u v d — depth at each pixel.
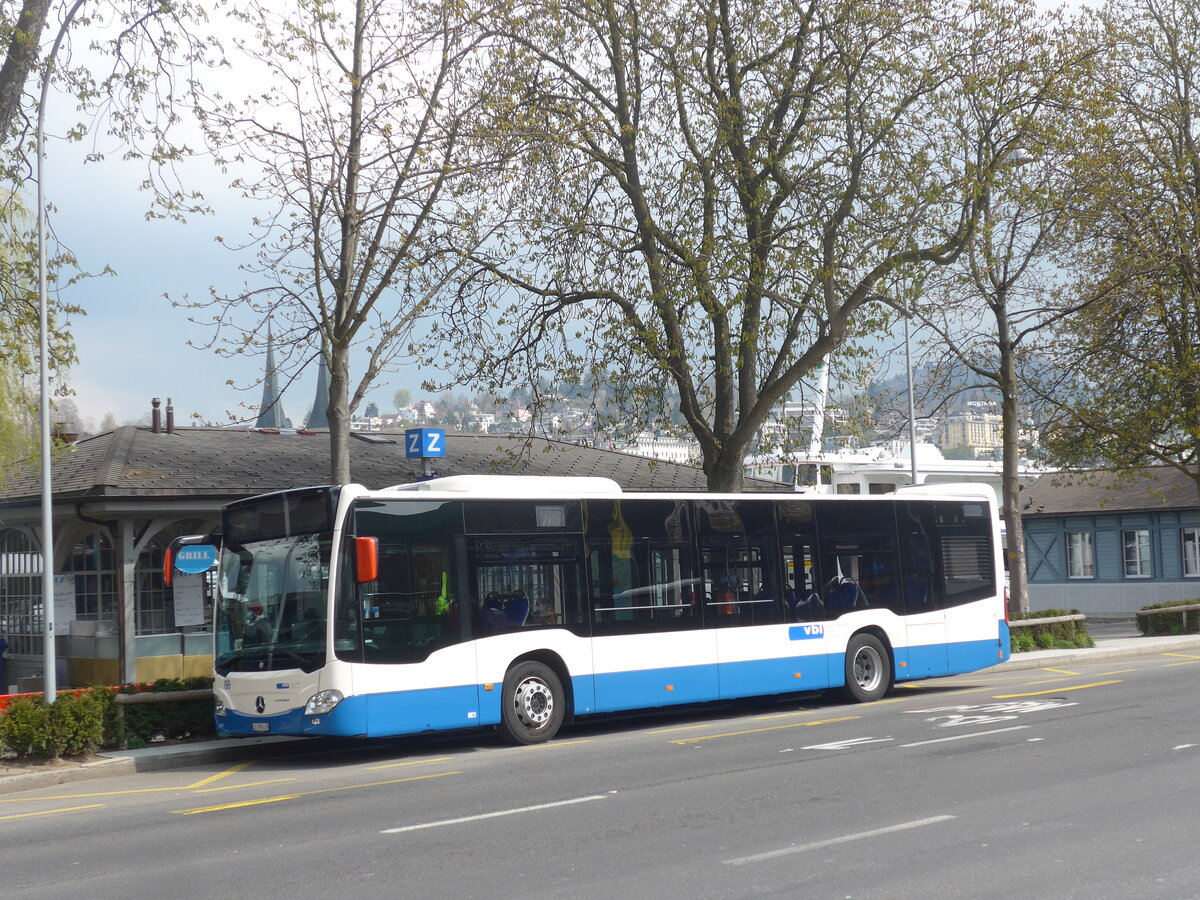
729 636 17.48
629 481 30.39
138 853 9.17
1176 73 34.00
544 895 7.20
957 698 19.19
